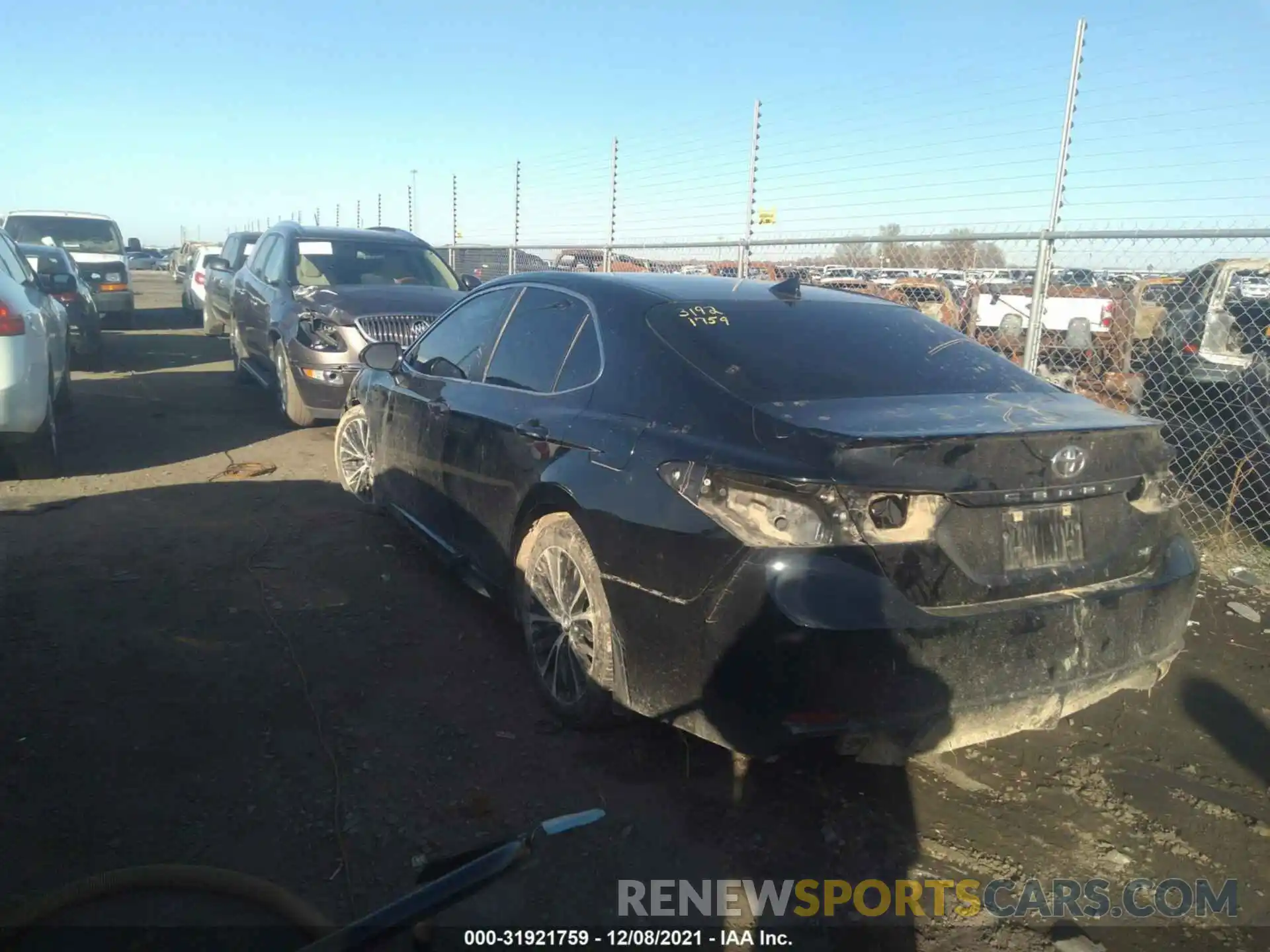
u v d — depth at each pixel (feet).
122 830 10.00
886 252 28.91
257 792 10.82
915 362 12.59
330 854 9.82
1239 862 10.53
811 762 11.99
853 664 9.20
